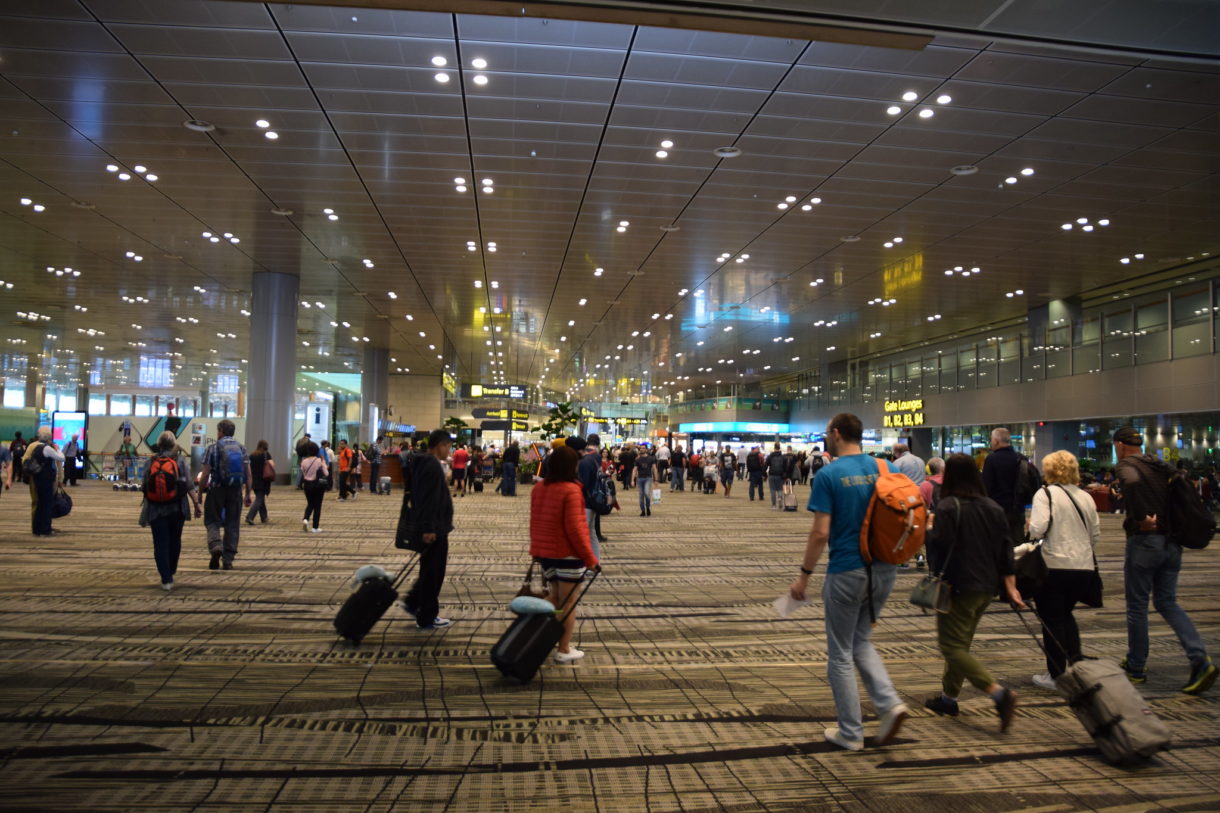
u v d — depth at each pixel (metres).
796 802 3.12
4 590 7.15
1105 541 13.34
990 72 10.32
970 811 3.08
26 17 9.37
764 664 5.14
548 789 3.20
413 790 3.16
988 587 3.95
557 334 34.03
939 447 36.25
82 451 28.44
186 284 24.97
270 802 3.02
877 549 3.52
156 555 7.23
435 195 15.49
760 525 15.08
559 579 5.12
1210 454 22.08
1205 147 12.73
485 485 31.09
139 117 12.09
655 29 9.45
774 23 5.43
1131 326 24.09
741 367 47.50
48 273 23.61
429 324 32.12
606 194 15.25
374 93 11.21
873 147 12.83
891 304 26.48
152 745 3.56
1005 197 15.23
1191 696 4.59
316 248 19.94
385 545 10.81
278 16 9.30
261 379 22.69
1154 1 5.54
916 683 4.80
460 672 4.83
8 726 3.76
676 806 3.07
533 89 11.02
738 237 18.17
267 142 12.98
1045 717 4.19
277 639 5.53
